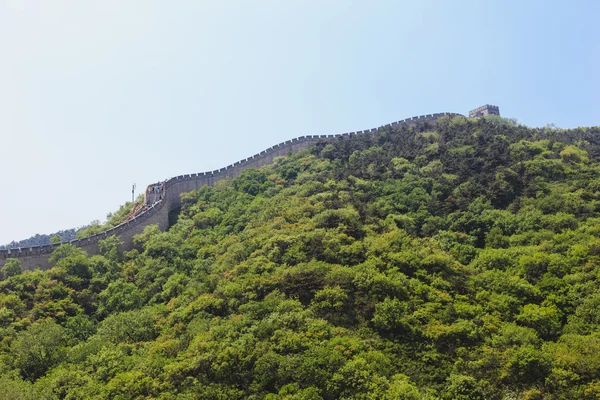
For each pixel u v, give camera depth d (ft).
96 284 259.80
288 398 148.46
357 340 175.63
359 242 228.84
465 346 179.11
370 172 318.86
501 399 160.04
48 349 196.34
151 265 270.46
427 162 330.13
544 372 165.37
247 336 175.32
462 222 263.70
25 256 273.75
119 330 208.33
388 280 198.39
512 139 352.69
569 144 354.13
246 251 242.17
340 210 256.32
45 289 242.78
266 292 202.59
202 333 185.16
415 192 288.10
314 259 219.41
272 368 162.61
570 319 190.70
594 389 154.81
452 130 386.52
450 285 207.31
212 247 276.62
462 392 160.35
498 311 194.80
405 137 386.93
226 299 206.39
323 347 167.63
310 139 445.37
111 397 163.53
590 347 167.53
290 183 339.77
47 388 168.45
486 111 570.05
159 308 228.22
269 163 423.23
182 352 180.04
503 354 170.81
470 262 236.02
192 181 396.16
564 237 233.76
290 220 262.06
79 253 279.49
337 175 317.42
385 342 181.37
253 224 279.28
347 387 154.71
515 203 276.41
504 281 207.92
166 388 165.07
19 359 188.75
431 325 183.93
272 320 180.96
